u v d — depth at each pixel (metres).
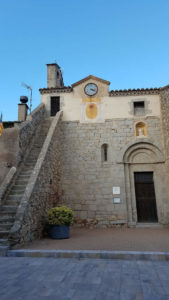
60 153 12.77
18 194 8.60
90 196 12.43
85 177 12.74
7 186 8.59
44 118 13.98
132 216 12.25
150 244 7.34
